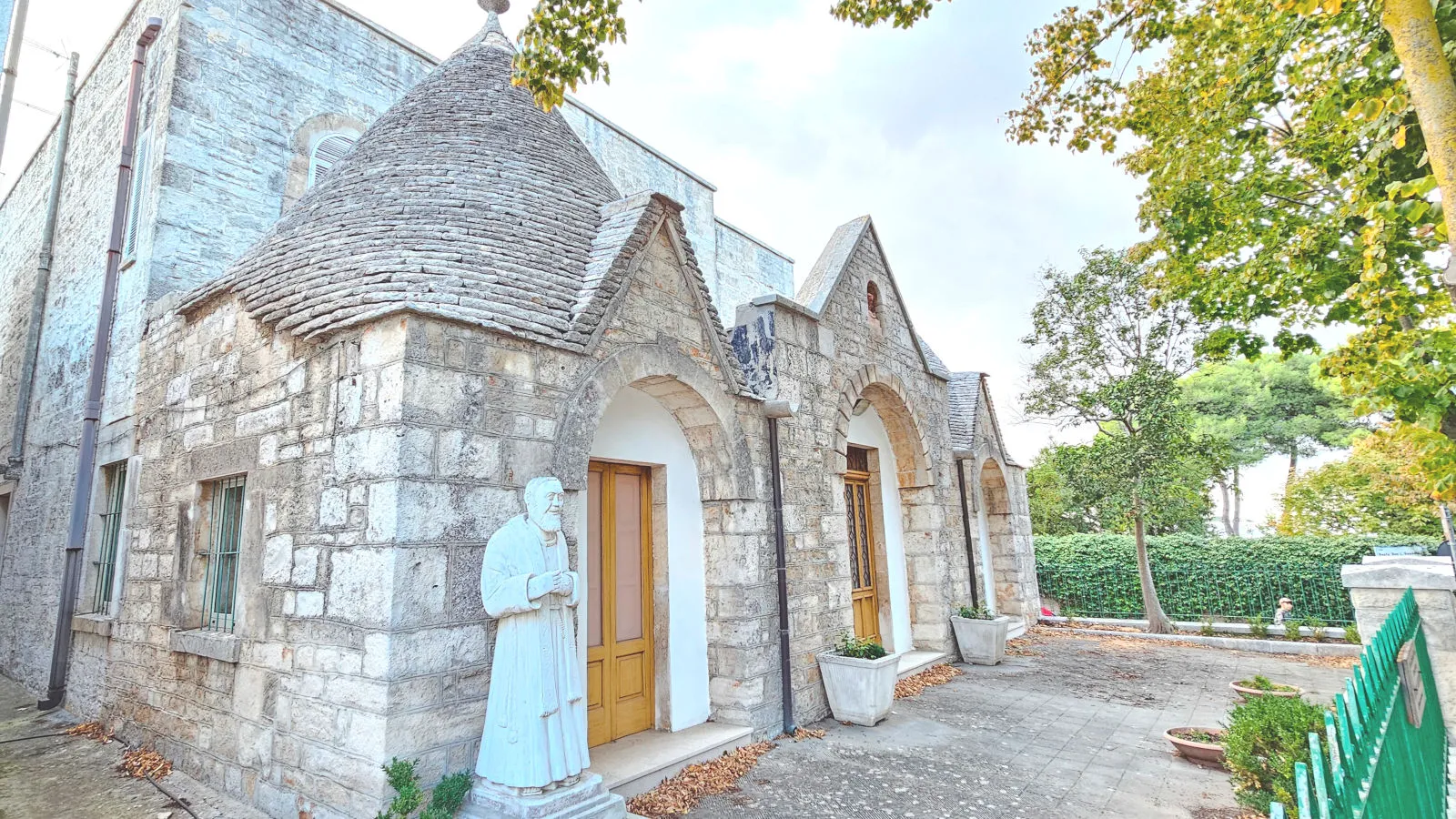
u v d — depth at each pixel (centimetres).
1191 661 1118
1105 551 1644
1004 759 643
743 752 651
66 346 1046
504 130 720
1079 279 1488
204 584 647
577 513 543
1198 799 547
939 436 1220
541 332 529
